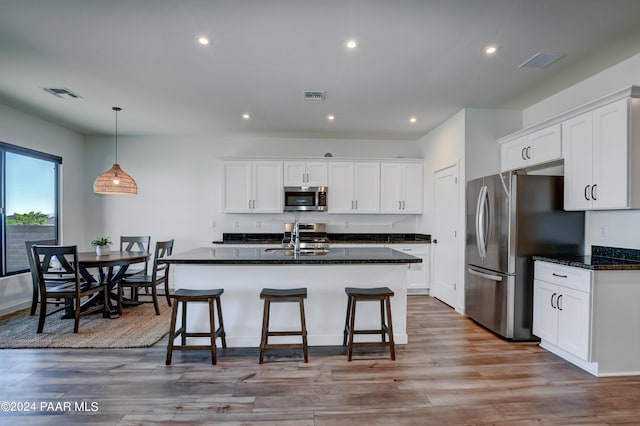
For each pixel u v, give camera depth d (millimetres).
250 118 4512
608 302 2520
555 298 2863
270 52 2688
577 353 2613
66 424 1922
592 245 3129
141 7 2100
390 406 2117
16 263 4312
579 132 2889
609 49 2643
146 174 5590
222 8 2111
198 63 2887
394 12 2150
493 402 2170
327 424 1933
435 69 2988
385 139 5738
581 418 2010
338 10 2129
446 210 4609
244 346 3039
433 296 5055
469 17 2205
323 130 5148
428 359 2811
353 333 2801
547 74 3100
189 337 2910
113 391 2275
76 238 5332
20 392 2260
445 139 4621
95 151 5543
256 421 1953
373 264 3004
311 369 2611
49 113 4336
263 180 5285
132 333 3361
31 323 3668
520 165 3670
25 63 2893
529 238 3191
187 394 2238
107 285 4008
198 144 5625
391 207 5418
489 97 3688
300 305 2715
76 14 2170
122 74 3115
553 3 2053
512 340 3219
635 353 2555
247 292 3045
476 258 3762
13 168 4258
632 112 2463
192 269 3037
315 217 5691
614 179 2561
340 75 3121
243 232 5660
